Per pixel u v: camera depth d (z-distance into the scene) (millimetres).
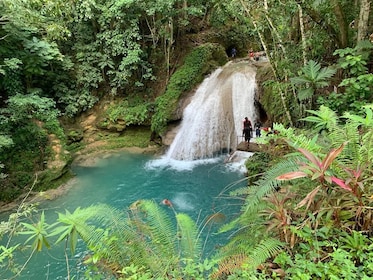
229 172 9891
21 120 9984
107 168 10914
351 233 2646
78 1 11945
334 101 5559
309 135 4336
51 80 12633
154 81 13789
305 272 2426
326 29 6680
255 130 10555
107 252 2840
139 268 2773
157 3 11617
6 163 9383
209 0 13758
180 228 3352
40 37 11578
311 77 5414
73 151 12070
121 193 9125
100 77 13109
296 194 2980
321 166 2498
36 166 9805
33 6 10242
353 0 6945
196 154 11547
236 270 2543
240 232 3959
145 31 13727
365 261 2381
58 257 6078
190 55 13367
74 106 12844
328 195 2750
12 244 6387
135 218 3422
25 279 5621
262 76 10836
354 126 2998
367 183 2713
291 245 2623
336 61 6770
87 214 3062
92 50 13133
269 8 7219
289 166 2936
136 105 13211
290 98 7480
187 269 2686
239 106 11617
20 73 10922
